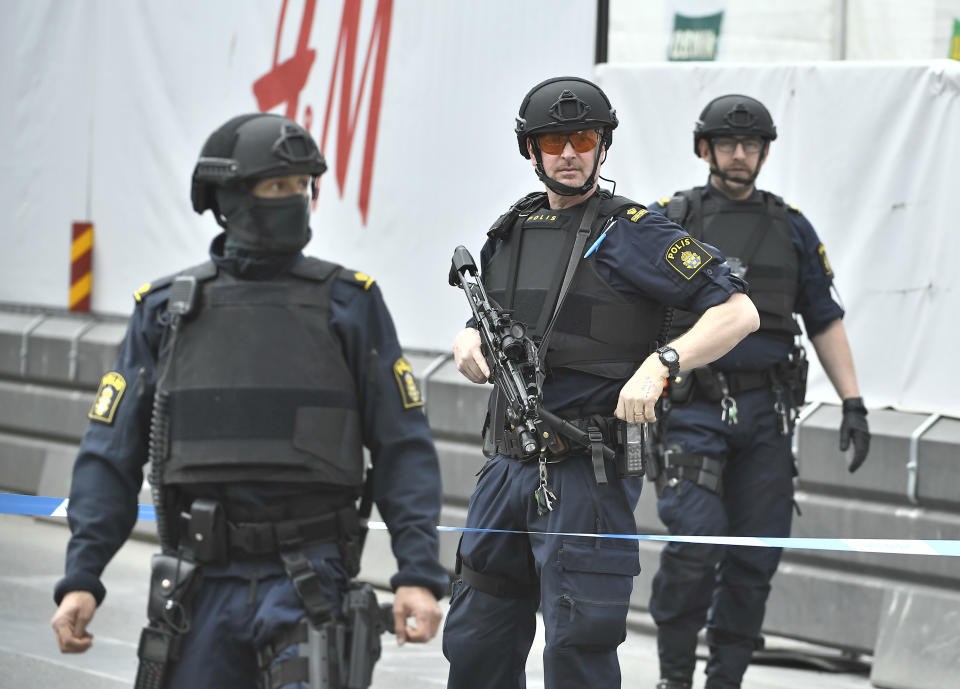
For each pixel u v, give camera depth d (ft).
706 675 68.18
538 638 79.25
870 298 74.33
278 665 38.29
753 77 77.61
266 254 41.22
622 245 48.14
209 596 40.32
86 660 73.36
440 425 89.35
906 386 73.36
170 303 41.39
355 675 38.52
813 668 76.23
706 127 67.92
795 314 73.31
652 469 65.57
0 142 119.14
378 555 91.25
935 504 71.51
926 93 72.43
